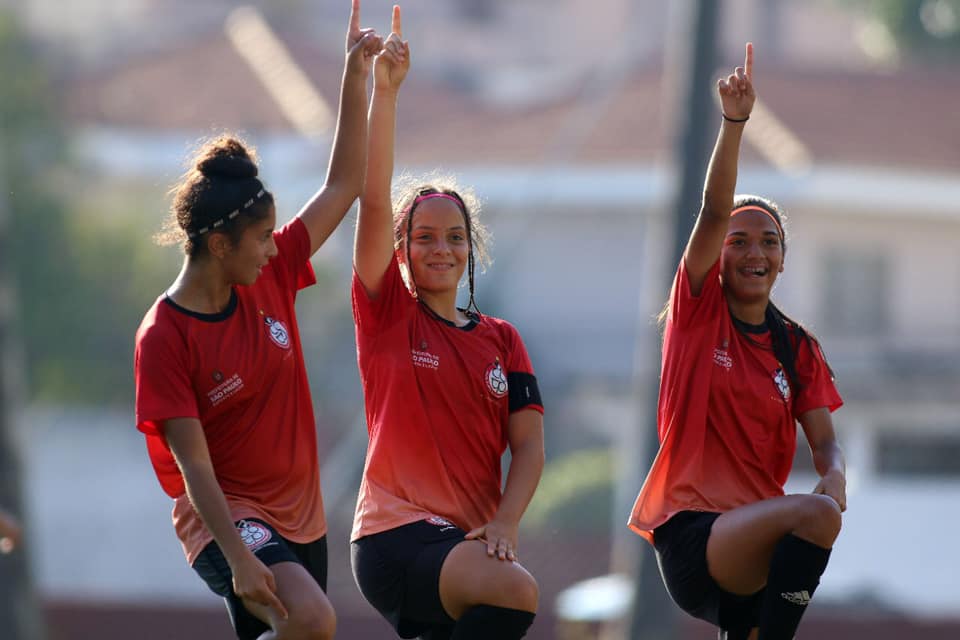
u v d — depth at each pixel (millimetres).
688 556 17984
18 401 49125
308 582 15867
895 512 64500
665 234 45906
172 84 97438
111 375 73250
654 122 81000
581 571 56031
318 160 83625
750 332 19016
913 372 70125
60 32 132000
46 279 73062
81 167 80125
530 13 145500
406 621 17375
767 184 73375
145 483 70438
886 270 74188
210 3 139375
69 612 52688
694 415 18422
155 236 18906
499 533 17000
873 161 75750
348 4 144250
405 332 18062
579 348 75000
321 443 65438
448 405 17875
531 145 81312
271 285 17312
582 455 69375
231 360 16531
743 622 18453
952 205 73688
